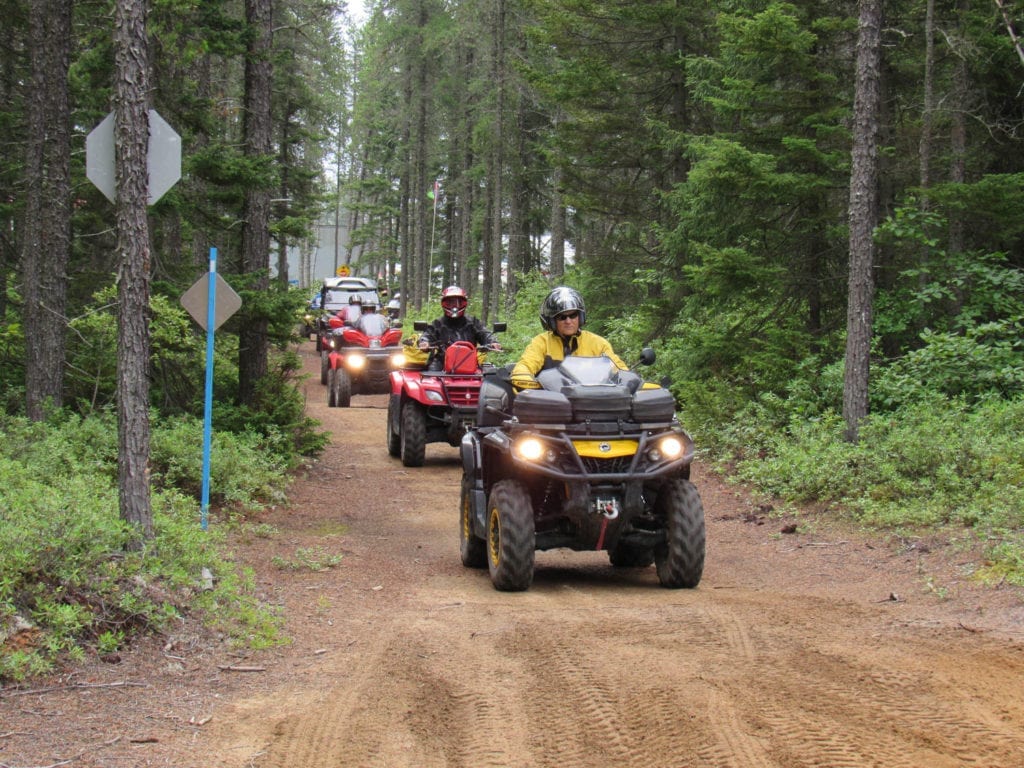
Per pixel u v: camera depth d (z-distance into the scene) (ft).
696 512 25.35
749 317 51.83
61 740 14.96
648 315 60.44
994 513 28.86
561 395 24.89
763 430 45.62
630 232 75.61
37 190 44.32
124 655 18.95
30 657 17.63
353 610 24.22
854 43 48.62
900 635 19.89
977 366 41.63
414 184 163.53
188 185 44.45
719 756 13.61
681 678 17.06
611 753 14.02
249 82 45.75
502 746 14.53
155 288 44.98
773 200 47.26
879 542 30.63
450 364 48.91
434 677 18.03
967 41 44.80
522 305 104.94
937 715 15.02
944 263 45.09
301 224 48.26
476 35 109.50
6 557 19.42
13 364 51.16
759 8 51.52
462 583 27.22
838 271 49.16
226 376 51.21
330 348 87.86
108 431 38.83
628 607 23.13
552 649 19.20
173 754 14.52
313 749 14.74
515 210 113.60
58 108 42.68
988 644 18.90
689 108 67.92
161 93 44.96
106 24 44.14
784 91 46.62
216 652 19.86
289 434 47.09
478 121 118.73
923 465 35.22
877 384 44.09
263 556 30.40
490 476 27.73
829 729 14.49
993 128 48.96
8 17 51.65
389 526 36.91
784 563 29.73
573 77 66.39
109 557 21.56
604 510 24.03
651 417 25.25
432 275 209.46
